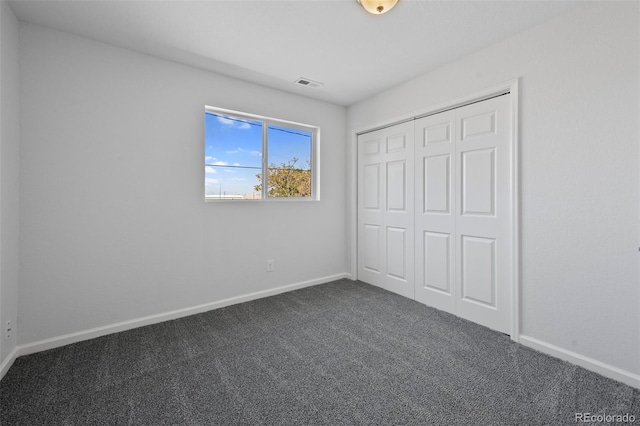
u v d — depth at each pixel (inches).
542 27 76.5
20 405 57.3
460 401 58.4
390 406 57.1
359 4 69.6
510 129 84.9
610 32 65.6
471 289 97.0
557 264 75.2
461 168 98.9
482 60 89.9
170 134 98.0
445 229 104.7
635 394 60.4
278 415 54.9
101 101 86.1
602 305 67.9
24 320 76.4
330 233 143.3
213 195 111.9
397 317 100.4
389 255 128.2
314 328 92.2
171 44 87.5
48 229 79.3
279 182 129.4
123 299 90.8
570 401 58.3
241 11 72.1
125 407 57.0
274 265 125.0
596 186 68.5
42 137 78.1
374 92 126.6
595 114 68.2
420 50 90.7
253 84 116.1
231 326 93.7
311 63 99.6
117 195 89.2
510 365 71.1
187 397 59.8
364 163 139.6
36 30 77.2
